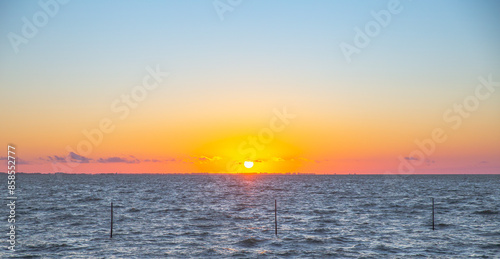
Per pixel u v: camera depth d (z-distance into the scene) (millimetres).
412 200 92000
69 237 43469
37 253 36281
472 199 94625
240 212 66875
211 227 50500
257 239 42312
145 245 39656
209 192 127688
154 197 103375
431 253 36375
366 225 52031
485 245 39500
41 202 85312
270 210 70000
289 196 107062
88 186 172625
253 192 127625
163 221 55875
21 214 63094
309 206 77438
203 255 35812
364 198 99062
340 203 84188
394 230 48094
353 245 39656
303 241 41531
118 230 48062
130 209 71500
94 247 38688
